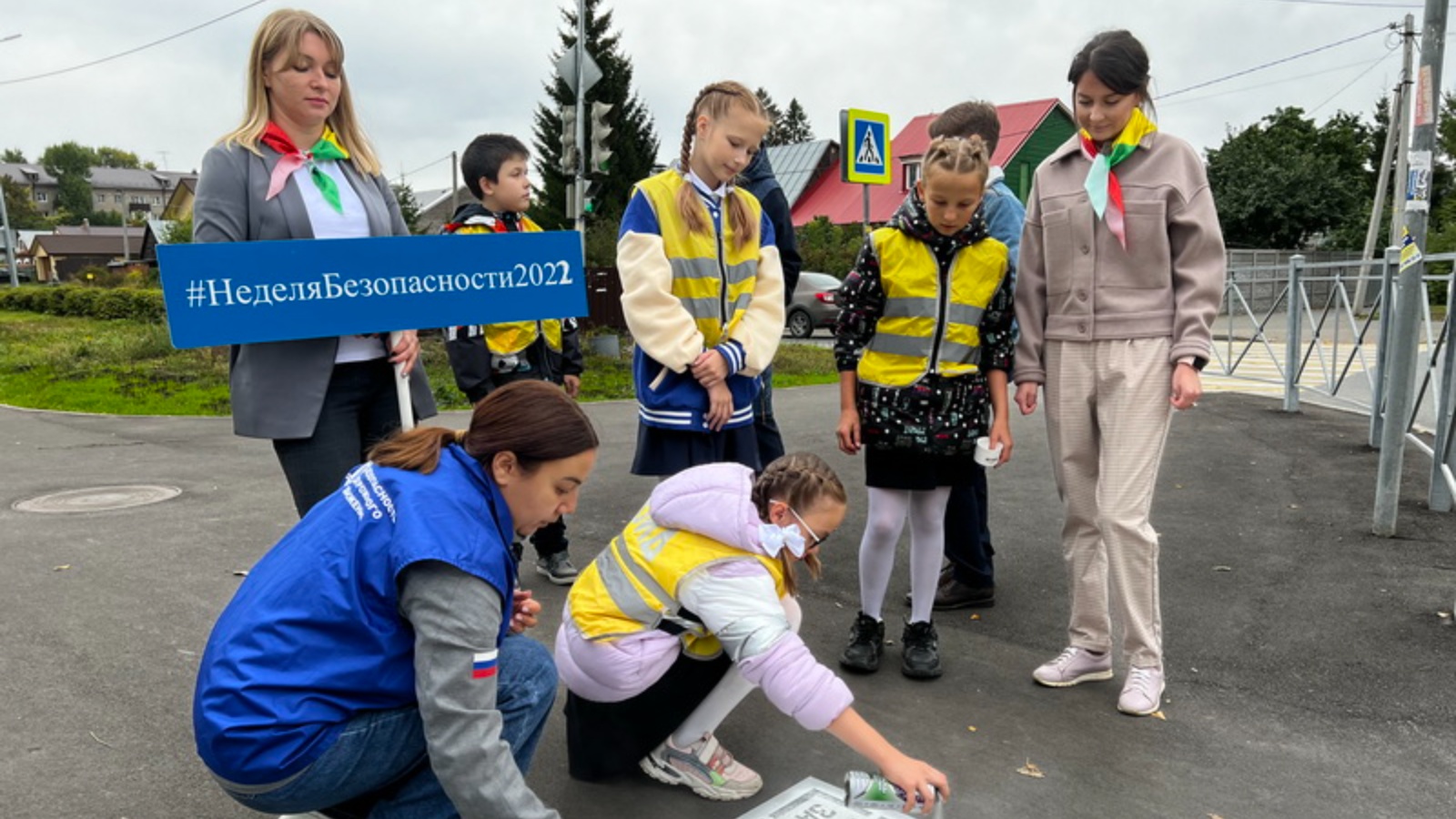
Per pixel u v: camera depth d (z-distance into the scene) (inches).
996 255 127.7
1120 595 123.1
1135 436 122.2
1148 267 121.1
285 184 112.3
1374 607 155.8
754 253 132.7
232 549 194.7
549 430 74.0
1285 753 112.3
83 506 232.4
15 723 118.0
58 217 4995.1
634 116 1541.6
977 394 130.0
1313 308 538.3
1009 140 1268.5
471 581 70.9
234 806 101.0
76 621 153.1
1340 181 1503.4
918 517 132.2
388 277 111.7
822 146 1526.8
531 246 120.8
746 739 115.8
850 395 132.0
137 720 119.5
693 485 95.1
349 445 117.9
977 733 117.4
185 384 486.0
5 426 370.0
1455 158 1531.7
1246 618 153.0
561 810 100.3
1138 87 118.0
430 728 69.8
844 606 161.9
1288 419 345.4
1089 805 101.6
